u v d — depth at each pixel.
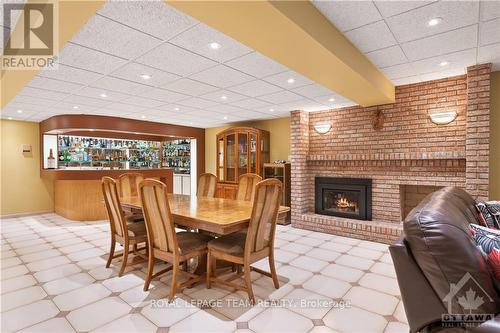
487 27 2.24
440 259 1.23
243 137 6.27
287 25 1.78
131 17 1.92
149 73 3.04
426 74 3.51
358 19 2.13
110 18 1.93
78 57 2.59
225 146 6.46
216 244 2.55
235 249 2.44
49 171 5.70
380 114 4.29
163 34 2.18
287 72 3.06
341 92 3.45
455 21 2.15
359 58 2.73
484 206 2.43
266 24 1.76
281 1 1.64
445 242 1.23
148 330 1.96
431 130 3.83
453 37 2.43
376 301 2.38
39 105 4.56
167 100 4.29
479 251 1.33
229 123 6.81
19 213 6.07
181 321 2.07
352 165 4.72
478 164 3.19
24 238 4.30
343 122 4.86
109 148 7.28
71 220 5.64
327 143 5.08
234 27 1.80
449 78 3.67
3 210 5.88
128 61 2.71
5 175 5.92
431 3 1.92
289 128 5.90
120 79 3.23
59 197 6.21
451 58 2.94
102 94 3.88
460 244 1.23
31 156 6.24
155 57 2.62
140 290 2.57
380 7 1.97
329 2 1.91
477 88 3.16
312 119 5.29
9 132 5.97
